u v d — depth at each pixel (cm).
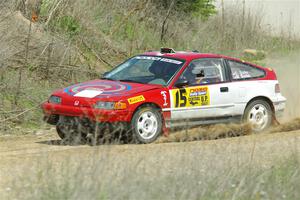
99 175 1941
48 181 1920
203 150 2498
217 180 1989
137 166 2212
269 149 2741
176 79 3156
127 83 3145
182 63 3219
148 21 5575
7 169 2334
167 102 3094
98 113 2917
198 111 3203
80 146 2953
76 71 4238
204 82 3241
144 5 5600
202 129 3216
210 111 3250
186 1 5994
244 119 3372
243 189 1938
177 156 2475
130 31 5291
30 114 3603
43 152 2711
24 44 4178
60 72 4166
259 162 2427
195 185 1923
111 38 5106
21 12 4569
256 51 6028
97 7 5228
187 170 2139
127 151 2705
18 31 4225
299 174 2131
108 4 5394
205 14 6112
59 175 2114
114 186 1858
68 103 3012
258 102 3419
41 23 4584
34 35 4269
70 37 4656
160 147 2827
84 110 2942
